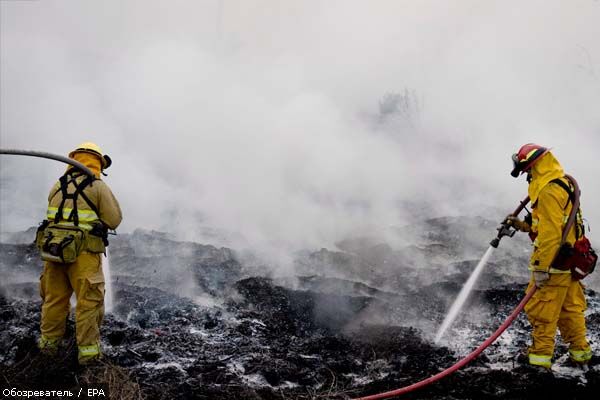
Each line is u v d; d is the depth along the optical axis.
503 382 3.85
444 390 3.81
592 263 3.88
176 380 3.88
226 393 3.73
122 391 3.64
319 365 4.16
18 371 3.84
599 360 4.11
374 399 3.69
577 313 3.97
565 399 3.72
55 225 3.79
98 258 3.91
